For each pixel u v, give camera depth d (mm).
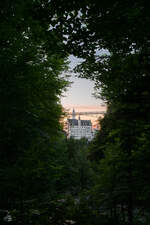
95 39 3979
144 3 3283
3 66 6188
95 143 16641
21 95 6938
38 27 4723
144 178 6805
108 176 9477
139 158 6660
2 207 5469
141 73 5949
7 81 6352
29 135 8156
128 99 7457
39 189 6777
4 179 5730
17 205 5566
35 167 6535
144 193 6566
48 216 5246
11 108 6598
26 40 6629
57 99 9758
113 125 11031
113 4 3348
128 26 3682
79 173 31719
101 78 6230
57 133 10281
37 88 7789
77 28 3879
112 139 12242
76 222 5379
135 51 5160
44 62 7762
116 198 9039
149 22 3611
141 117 7566
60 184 14484
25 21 4582
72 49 4246
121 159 8344
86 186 28969
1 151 7074
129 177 8242
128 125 7598
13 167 6246
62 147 13008
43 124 9023
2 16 4402
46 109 9320
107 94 8188
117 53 4902
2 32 5363
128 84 6613
